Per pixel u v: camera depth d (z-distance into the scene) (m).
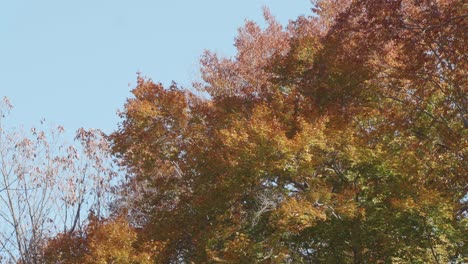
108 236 28.38
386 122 27.22
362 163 26.97
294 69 30.56
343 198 25.53
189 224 30.02
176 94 31.66
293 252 27.09
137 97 31.61
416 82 25.98
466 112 26.41
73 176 40.28
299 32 35.19
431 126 27.42
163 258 29.59
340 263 27.11
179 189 31.20
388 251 26.34
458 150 25.77
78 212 39.75
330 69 28.39
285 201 25.28
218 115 30.64
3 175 39.94
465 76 25.11
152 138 31.00
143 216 37.12
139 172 32.81
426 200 24.98
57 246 31.06
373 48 25.72
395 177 26.69
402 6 25.16
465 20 23.88
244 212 27.78
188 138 31.00
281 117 28.52
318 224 27.03
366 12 26.55
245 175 26.55
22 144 40.44
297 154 25.39
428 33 24.23
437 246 26.16
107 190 40.03
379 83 27.88
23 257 38.59
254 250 25.48
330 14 35.91
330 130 26.09
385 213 26.17
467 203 27.22
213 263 26.86
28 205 39.56
